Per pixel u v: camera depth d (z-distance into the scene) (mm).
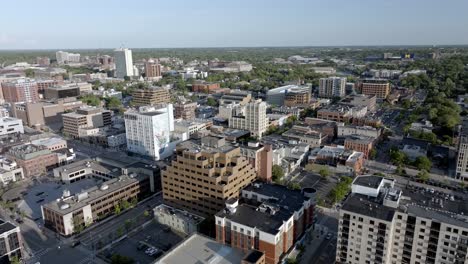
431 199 166750
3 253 174500
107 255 185750
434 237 148125
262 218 171625
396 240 158625
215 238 185375
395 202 159500
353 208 160500
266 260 163625
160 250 188500
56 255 186625
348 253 165250
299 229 188625
